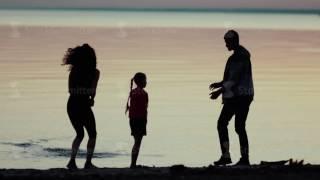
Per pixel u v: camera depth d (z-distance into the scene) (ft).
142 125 82.43
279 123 165.27
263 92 230.89
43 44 476.13
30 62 333.83
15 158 118.62
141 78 82.48
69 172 73.00
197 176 69.87
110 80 260.42
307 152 130.52
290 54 422.00
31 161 115.75
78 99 77.30
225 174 71.41
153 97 210.38
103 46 465.47
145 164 116.26
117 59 359.25
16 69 297.53
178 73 288.71
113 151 126.41
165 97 210.79
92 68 77.51
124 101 200.64
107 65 323.78
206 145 135.33
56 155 121.08
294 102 205.98
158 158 122.21
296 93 229.04
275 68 325.83
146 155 124.57
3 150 125.49
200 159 122.31
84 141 134.31
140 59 362.12
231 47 81.15
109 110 181.68
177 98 208.85
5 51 403.13
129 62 341.41
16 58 355.77
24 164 113.50
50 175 69.97
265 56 402.93
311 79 276.00
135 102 82.43
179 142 138.00
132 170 75.25
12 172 72.54
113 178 68.85
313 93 229.25
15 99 202.08
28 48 432.66
